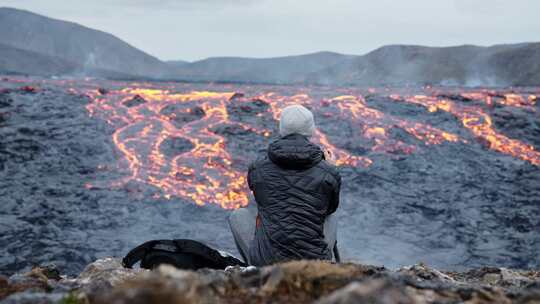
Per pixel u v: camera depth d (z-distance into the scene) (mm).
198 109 51219
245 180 33344
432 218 26484
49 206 25844
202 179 33000
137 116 47188
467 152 39125
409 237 23453
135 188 29953
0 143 36312
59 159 34125
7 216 24141
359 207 28078
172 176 33125
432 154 38781
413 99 57438
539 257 21172
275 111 51281
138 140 39812
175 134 42625
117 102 51656
